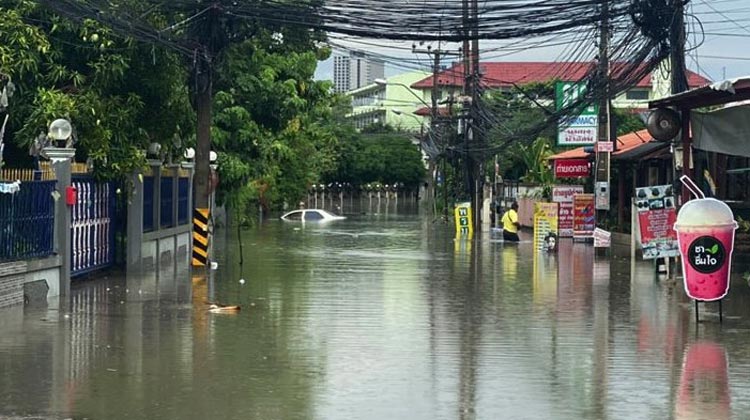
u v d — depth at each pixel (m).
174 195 30.78
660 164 37.16
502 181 64.88
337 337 15.08
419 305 19.16
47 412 10.05
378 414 10.14
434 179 80.44
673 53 21.66
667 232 23.67
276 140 43.72
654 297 20.64
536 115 53.38
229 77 38.44
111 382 11.52
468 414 10.16
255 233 46.56
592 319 17.28
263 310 18.14
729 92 18.58
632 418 10.04
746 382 11.85
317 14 22.89
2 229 17.62
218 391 11.12
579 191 41.62
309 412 10.19
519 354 13.72
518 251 35.22
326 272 26.06
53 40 22.97
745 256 27.95
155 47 23.72
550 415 10.15
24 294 18.48
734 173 28.78
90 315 17.19
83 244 22.86
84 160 23.70
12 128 22.42
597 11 21.56
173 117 25.84
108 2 21.88
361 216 74.38
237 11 23.78
